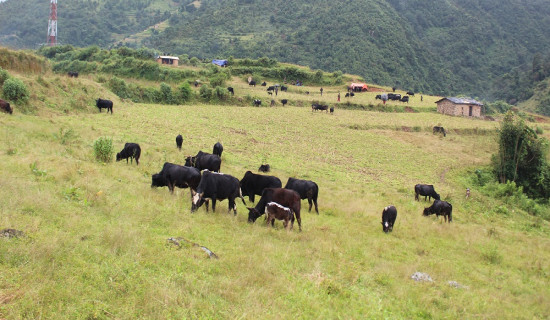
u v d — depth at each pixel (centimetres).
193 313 636
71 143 2052
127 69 7350
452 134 5231
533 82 15238
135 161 1983
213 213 1326
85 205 1070
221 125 3938
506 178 3641
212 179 1334
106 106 3569
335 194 2141
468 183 3312
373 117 5719
